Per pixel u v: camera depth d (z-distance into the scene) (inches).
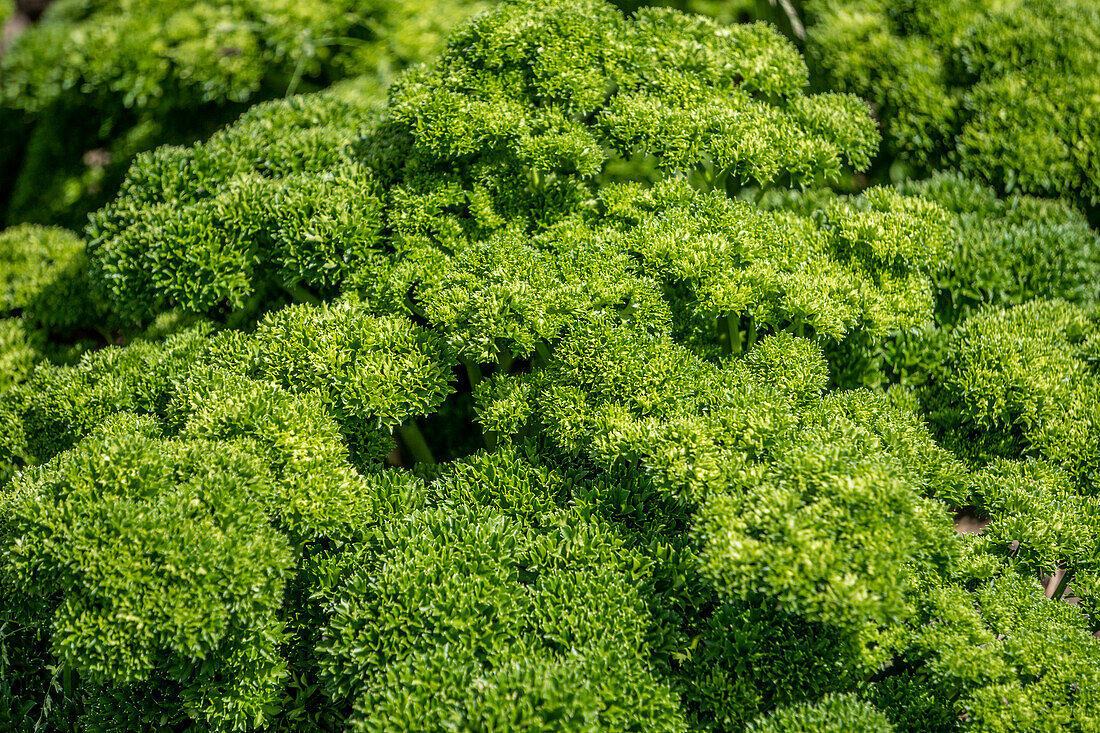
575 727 33.6
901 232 36.8
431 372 36.0
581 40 37.3
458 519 35.2
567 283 36.0
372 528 35.4
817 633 34.5
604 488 35.4
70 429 36.8
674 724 33.9
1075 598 36.6
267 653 34.7
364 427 36.2
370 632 34.3
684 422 35.0
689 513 35.0
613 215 36.9
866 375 37.3
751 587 33.9
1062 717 33.9
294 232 36.8
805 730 33.9
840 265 36.9
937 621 34.8
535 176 37.3
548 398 35.6
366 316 36.2
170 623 33.9
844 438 34.9
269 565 34.3
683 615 34.7
